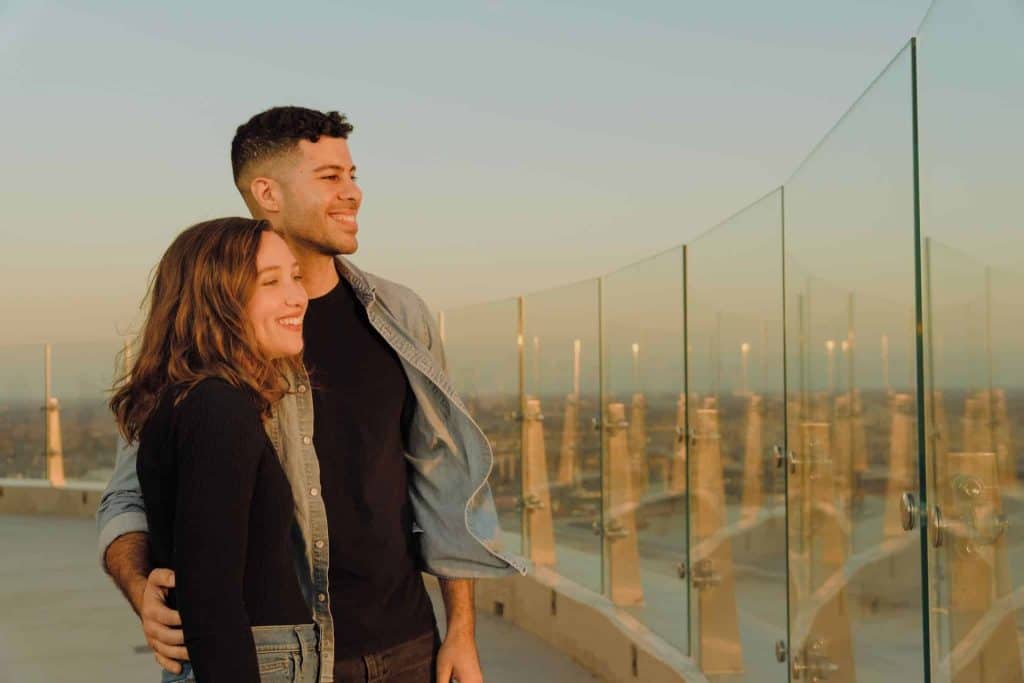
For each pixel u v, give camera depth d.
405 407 2.26
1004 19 1.56
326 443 2.10
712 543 4.08
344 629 2.05
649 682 4.43
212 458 1.61
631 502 4.89
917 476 2.19
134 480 1.92
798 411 3.20
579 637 5.29
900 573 2.30
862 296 2.50
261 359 1.80
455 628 2.27
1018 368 1.59
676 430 4.37
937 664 2.00
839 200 2.67
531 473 6.15
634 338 4.78
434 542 2.24
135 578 1.79
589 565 5.46
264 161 2.21
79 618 6.61
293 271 1.87
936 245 1.92
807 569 3.18
